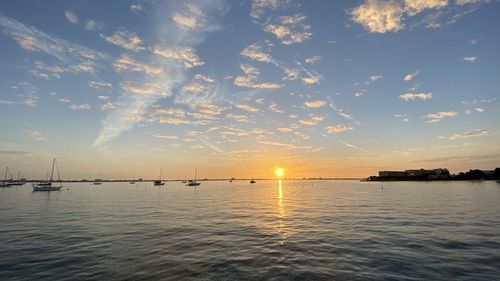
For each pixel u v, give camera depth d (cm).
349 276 1497
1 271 1603
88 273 1565
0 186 15650
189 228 2928
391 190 10556
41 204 5788
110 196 8631
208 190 13500
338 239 2361
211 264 1712
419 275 1504
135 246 2153
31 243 2250
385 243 2198
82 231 2756
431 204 5138
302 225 3088
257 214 4103
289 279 1463
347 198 7100
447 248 2028
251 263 1730
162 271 1592
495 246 2078
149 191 12419
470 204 5019
